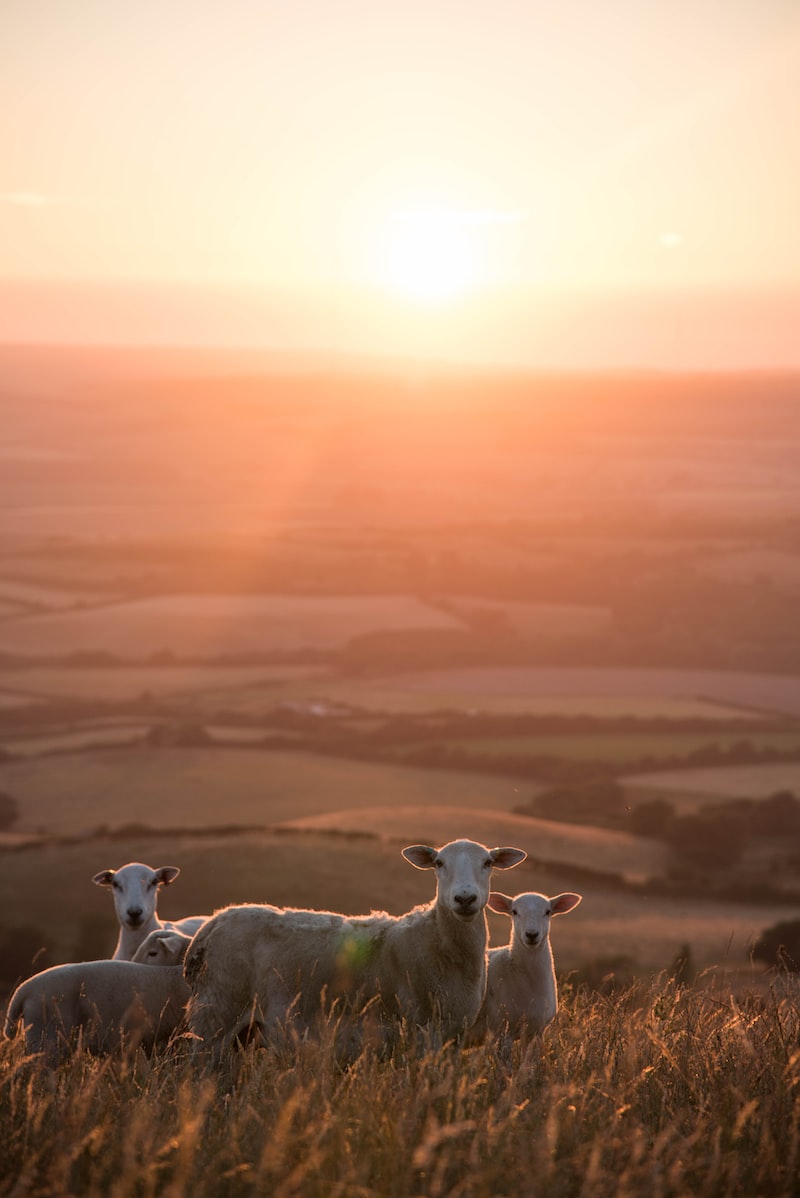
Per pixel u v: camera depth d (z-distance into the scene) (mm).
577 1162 5340
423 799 107625
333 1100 6176
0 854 70062
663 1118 6129
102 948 53062
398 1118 5734
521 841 80188
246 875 65875
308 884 64688
